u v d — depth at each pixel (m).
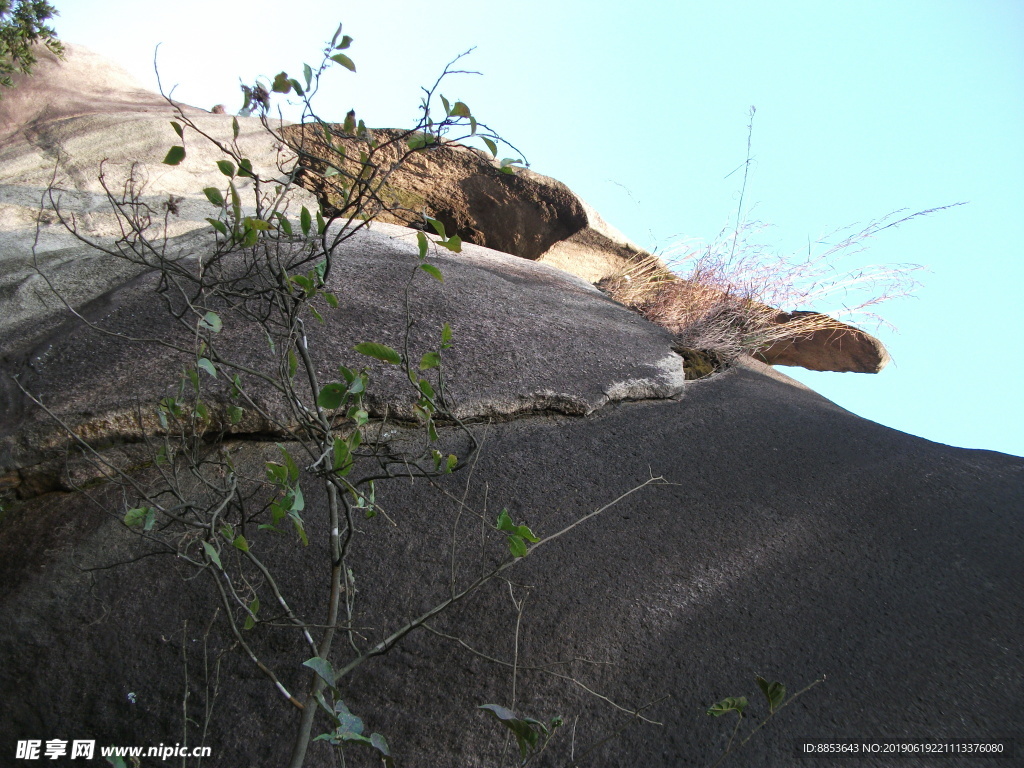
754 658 2.02
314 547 2.29
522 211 5.62
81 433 2.53
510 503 2.48
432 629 1.92
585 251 5.91
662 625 2.11
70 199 4.73
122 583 2.20
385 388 2.79
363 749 1.87
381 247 4.10
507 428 2.86
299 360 2.85
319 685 1.66
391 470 2.55
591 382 3.13
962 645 2.08
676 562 2.31
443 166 5.39
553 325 3.55
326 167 1.89
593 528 2.42
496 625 2.09
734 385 3.58
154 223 4.32
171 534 2.31
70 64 7.50
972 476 2.88
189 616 2.13
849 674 1.99
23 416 2.63
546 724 1.88
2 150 5.82
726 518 2.52
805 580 2.29
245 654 2.04
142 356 2.90
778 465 2.86
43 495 2.51
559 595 2.17
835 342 5.19
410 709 1.93
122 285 3.55
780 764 1.77
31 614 2.14
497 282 3.96
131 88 7.75
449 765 1.84
